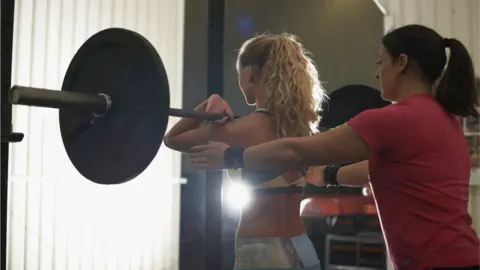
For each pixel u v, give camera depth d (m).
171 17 3.97
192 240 3.92
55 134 3.41
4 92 2.02
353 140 1.39
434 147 1.40
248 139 1.66
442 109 1.47
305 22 3.99
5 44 2.04
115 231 3.65
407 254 1.41
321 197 3.52
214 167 1.55
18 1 3.28
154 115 1.55
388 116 1.39
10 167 3.25
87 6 3.55
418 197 1.39
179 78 4.00
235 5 4.06
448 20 3.17
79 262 3.50
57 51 3.43
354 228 3.50
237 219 3.65
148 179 3.80
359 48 3.79
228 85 4.00
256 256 1.63
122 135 1.64
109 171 1.68
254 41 1.78
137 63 1.60
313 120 1.76
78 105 1.60
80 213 3.51
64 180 3.44
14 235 3.25
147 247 3.79
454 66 1.46
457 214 1.39
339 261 3.53
